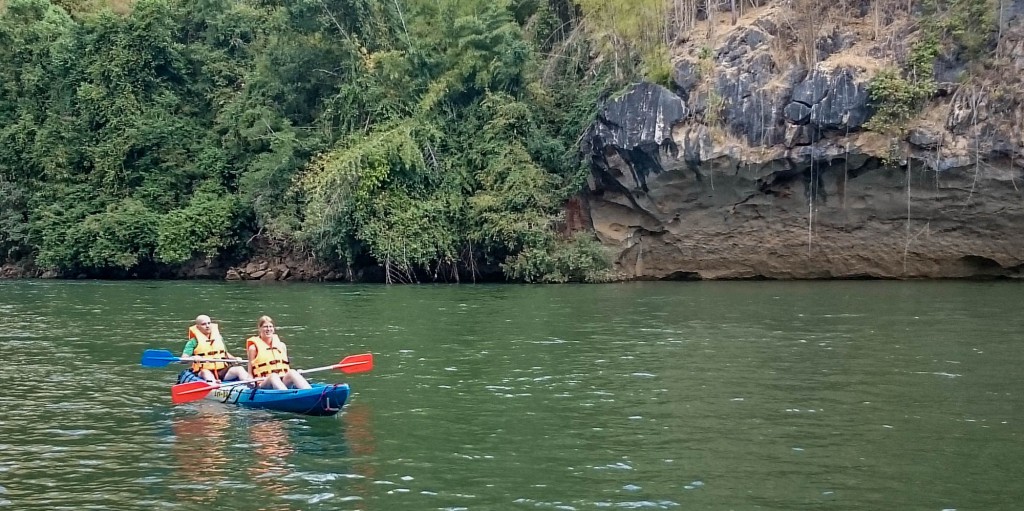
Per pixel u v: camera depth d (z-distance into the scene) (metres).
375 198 31.16
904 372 13.68
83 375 14.12
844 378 13.30
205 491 8.38
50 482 8.68
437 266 32.03
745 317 20.28
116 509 7.93
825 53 28.38
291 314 21.75
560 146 31.73
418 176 31.78
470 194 32.44
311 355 15.76
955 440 9.95
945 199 28.11
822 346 16.11
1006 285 27.73
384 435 10.36
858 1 28.80
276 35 35.50
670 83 29.23
